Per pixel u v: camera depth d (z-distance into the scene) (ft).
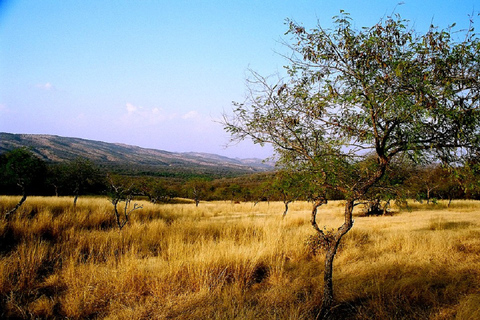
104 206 47.57
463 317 12.20
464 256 22.52
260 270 21.44
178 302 14.53
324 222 49.42
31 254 20.08
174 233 31.83
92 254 22.72
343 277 18.80
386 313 13.15
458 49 11.26
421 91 10.97
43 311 14.19
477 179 11.85
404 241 27.45
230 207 90.84
